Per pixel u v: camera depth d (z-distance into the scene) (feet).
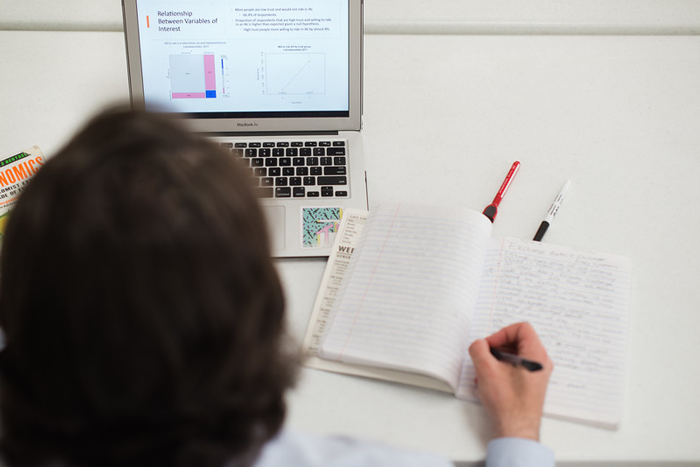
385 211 2.76
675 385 2.31
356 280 2.54
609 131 3.37
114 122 1.21
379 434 2.16
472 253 2.57
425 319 2.37
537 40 3.94
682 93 3.58
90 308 1.06
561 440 2.14
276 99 3.22
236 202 1.18
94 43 3.91
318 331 2.48
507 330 2.28
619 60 3.79
